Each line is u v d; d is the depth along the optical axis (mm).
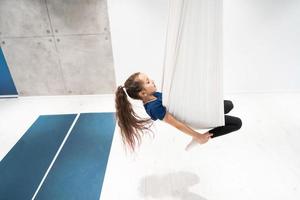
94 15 4074
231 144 3162
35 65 4539
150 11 4008
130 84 1714
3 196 2557
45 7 4008
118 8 3986
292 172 2656
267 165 2777
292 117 3691
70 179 2740
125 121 1946
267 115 3783
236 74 4414
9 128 3820
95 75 4641
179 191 2510
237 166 2793
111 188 2594
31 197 2527
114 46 4312
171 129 3590
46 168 2922
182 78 1575
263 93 4539
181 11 1338
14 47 4355
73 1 3963
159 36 4207
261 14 3889
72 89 4793
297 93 4441
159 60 4422
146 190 2545
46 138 3512
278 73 4344
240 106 4105
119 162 2969
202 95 1627
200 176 2689
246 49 4172
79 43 4324
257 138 3248
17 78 4680
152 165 2895
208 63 1483
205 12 1322
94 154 3129
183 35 1414
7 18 4086
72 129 3713
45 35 4250
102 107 4367
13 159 3100
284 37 4031
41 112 4305
